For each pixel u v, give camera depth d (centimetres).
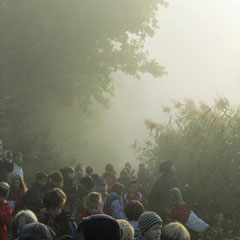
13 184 1174
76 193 1138
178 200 1020
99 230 371
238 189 1253
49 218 687
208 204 1263
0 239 877
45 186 1062
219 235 1137
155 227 584
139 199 1152
